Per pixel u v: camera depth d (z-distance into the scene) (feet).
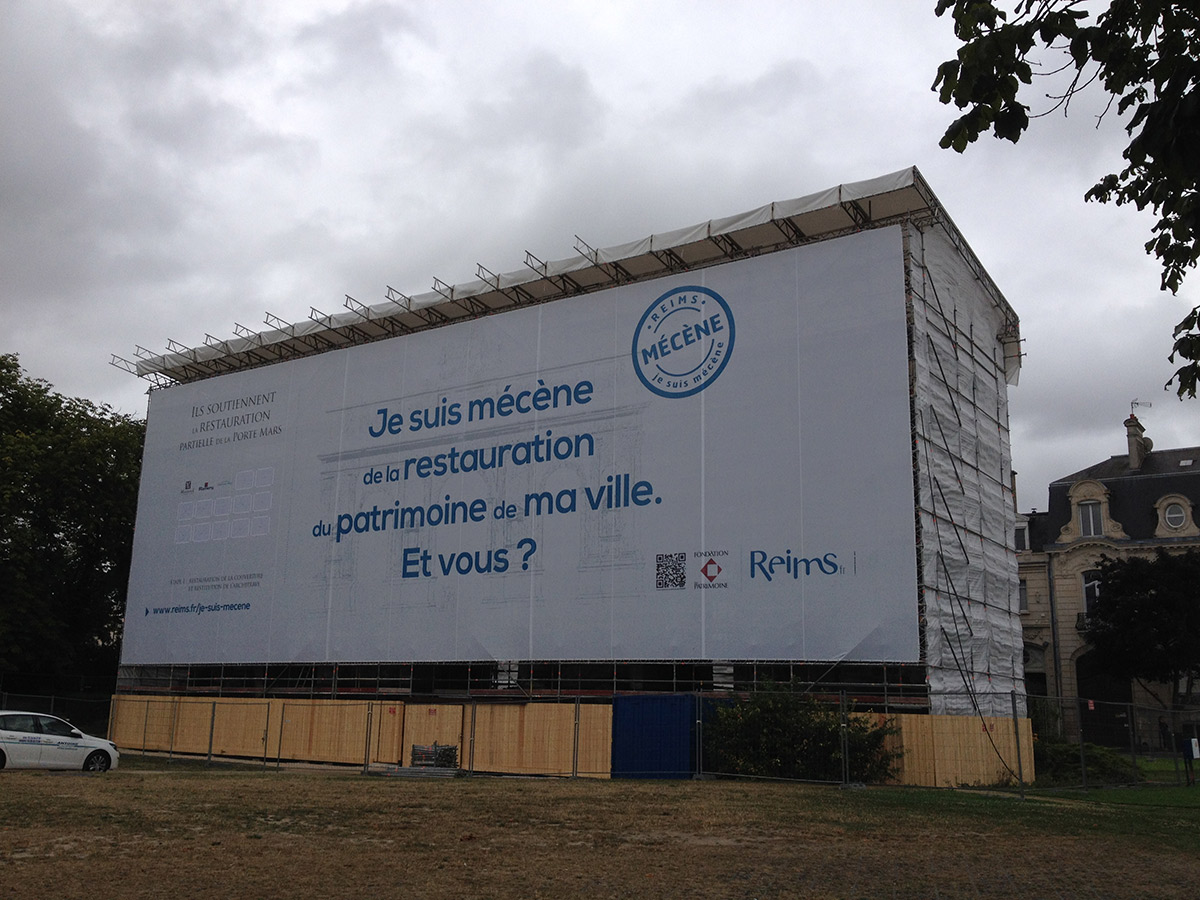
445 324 118.21
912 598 77.56
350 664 108.37
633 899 28.12
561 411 98.73
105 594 150.20
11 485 132.57
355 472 112.47
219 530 122.62
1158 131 19.62
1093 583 167.84
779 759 69.77
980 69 21.83
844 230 95.30
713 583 86.22
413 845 36.94
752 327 89.45
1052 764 82.84
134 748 118.11
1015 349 107.86
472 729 83.15
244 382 125.39
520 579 97.25
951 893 29.89
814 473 83.71
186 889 28.30
